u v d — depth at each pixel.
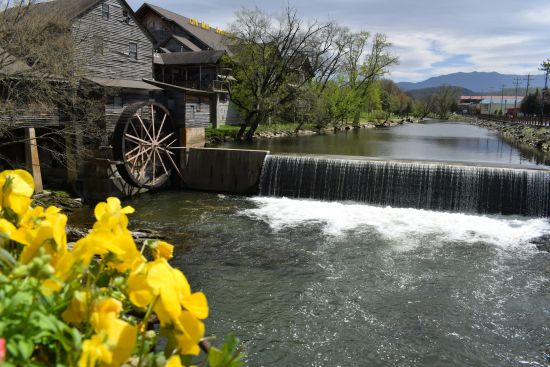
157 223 16.09
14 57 17.34
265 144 34.78
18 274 1.09
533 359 8.09
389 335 8.73
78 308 1.17
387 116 81.62
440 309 9.71
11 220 1.52
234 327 8.88
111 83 21.12
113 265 1.33
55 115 18.84
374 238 14.41
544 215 17.03
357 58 56.84
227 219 16.69
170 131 23.17
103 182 19.23
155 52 40.28
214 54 38.56
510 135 49.56
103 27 22.42
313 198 20.31
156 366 1.18
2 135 16.47
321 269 11.77
